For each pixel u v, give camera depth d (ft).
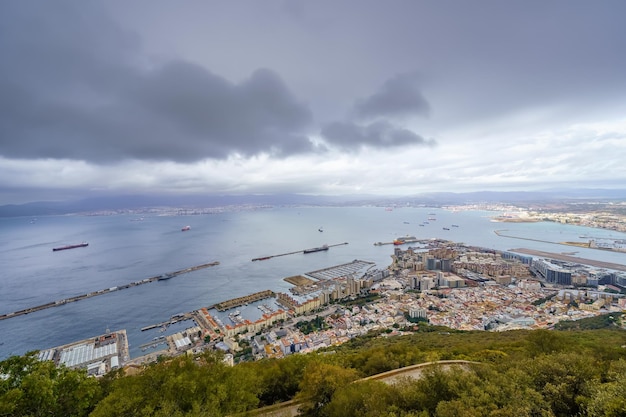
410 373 131.85
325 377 107.24
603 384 66.80
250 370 121.29
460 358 148.46
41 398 69.31
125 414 76.33
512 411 62.18
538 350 133.08
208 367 105.50
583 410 63.41
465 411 62.13
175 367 98.84
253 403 100.63
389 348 174.19
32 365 77.92
